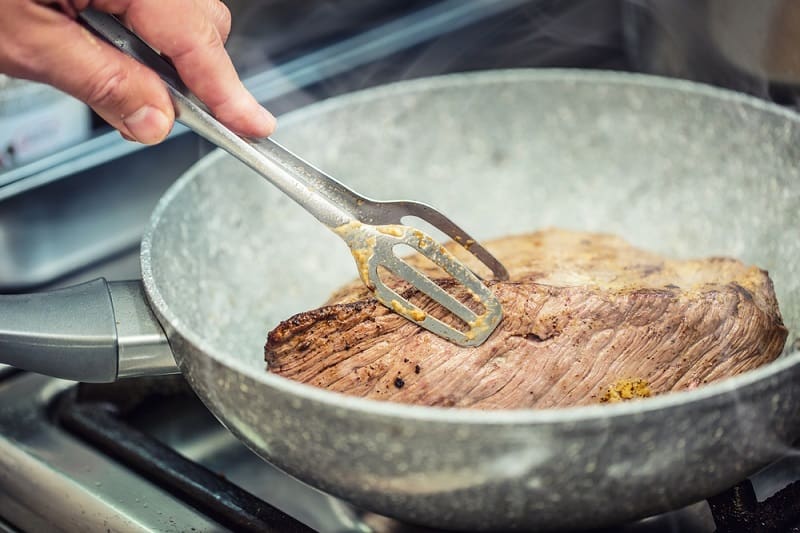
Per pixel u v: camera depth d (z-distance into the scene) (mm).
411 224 736
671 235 714
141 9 529
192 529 551
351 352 552
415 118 728
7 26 512
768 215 672
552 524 501
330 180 562
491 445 462
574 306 560
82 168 715
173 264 613
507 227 744
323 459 496
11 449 598
